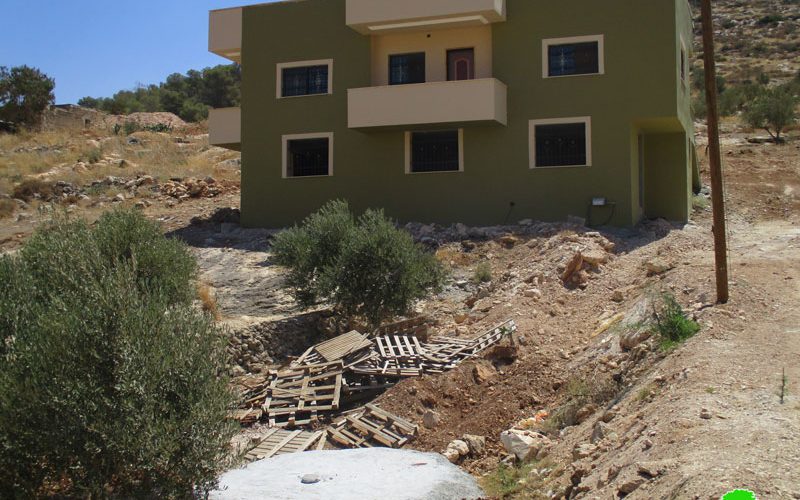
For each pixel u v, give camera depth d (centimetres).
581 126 2389
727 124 4450
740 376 943
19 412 790
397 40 2591
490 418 1278
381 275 1725
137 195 3278
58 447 794
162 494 831
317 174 2669
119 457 809
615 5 2350
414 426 1252
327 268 1755
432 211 2514
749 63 7150
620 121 2339
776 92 4256
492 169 2458
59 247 1162
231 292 2022
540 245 2091
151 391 821
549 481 951
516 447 1117
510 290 1805
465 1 2347
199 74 9200
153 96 8169
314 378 1451
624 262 1898
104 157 3912
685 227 2400
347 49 2614
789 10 8944
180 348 859
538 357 1426
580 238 1998
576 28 2386
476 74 2505
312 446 1245
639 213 2506
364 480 1012
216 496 955
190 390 859
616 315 1528
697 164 3033
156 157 4028
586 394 1196
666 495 684
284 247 1875
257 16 2716
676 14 2319
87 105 8512
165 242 1712
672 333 1189
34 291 1116
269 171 2689
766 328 1130
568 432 1114
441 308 1839
